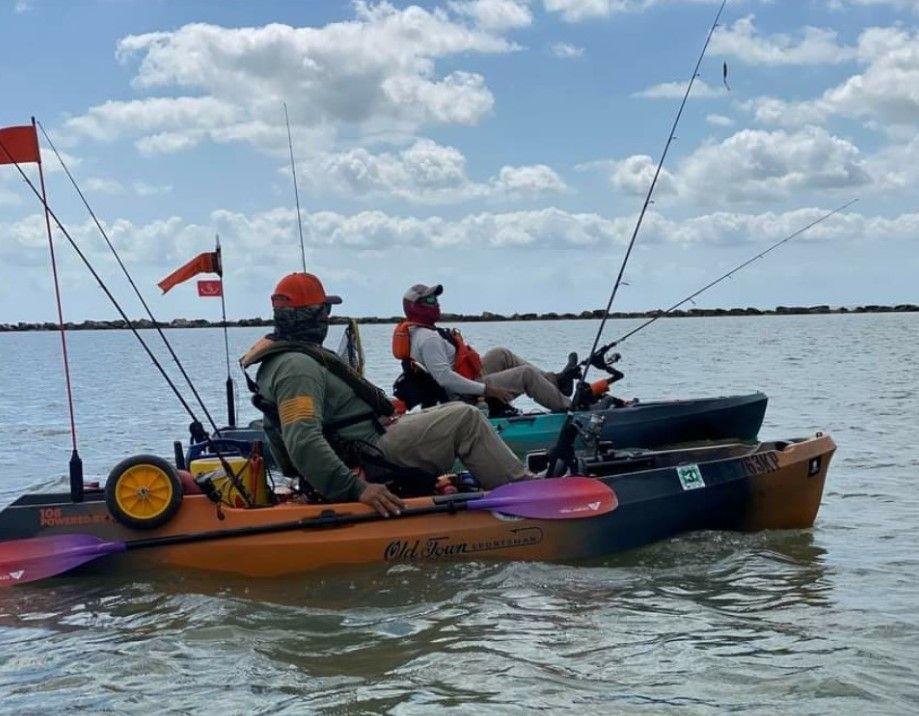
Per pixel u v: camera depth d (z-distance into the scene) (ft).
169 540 17.99
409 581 17.56
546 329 267.18
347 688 12.98
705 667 13.41
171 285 28.71
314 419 17.97
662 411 29.96
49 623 15.87
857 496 24.67
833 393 54.49
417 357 27.68
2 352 187.83
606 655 13.94
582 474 19.99
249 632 15.21
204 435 22.03
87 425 48.57
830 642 14.23
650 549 19.21
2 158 17.90
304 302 18.53
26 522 18.04
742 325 268.00
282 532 18.11
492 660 13.84
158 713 12.37
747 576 17.61
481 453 19.17
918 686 12.60
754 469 19.94
